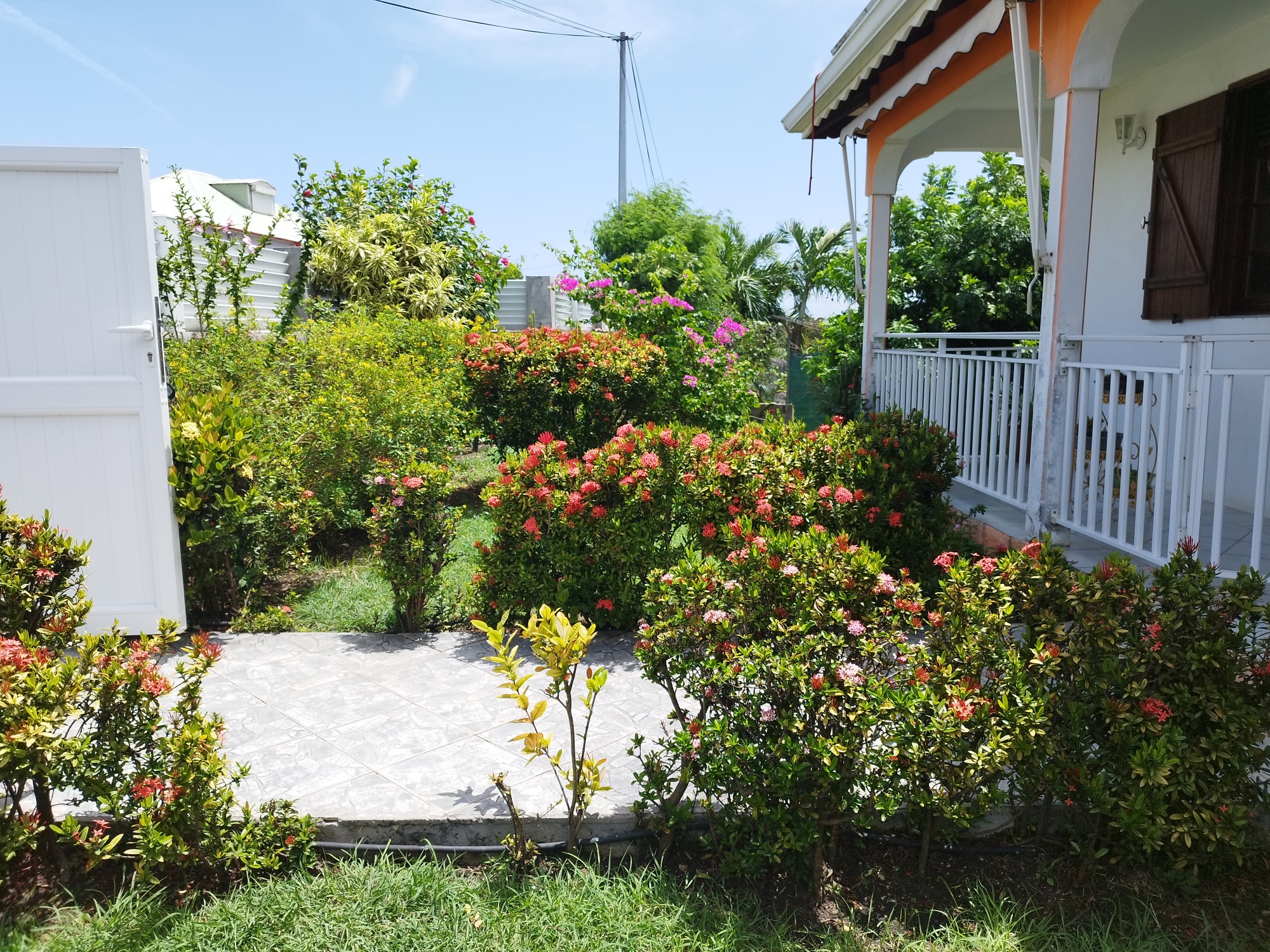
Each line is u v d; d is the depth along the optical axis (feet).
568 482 15.71
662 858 9.36
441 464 23.47
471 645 15.14
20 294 14.20
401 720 12.09
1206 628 9.14
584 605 15.78
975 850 9.43
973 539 18.92
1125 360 23.68
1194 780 8.66
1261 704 8.98
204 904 8.57
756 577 10.01
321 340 24.80
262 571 16.62
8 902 8.61
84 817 9.59
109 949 7.88
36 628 11.34
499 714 12.28
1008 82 22.72
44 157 13.96
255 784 10.25
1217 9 17.81
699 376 29.91
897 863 9.39
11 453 14.47
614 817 9.60
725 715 9.23
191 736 8.63
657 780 9.28
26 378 14.33
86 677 8.84
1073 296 15.72
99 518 14.84
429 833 9.53
